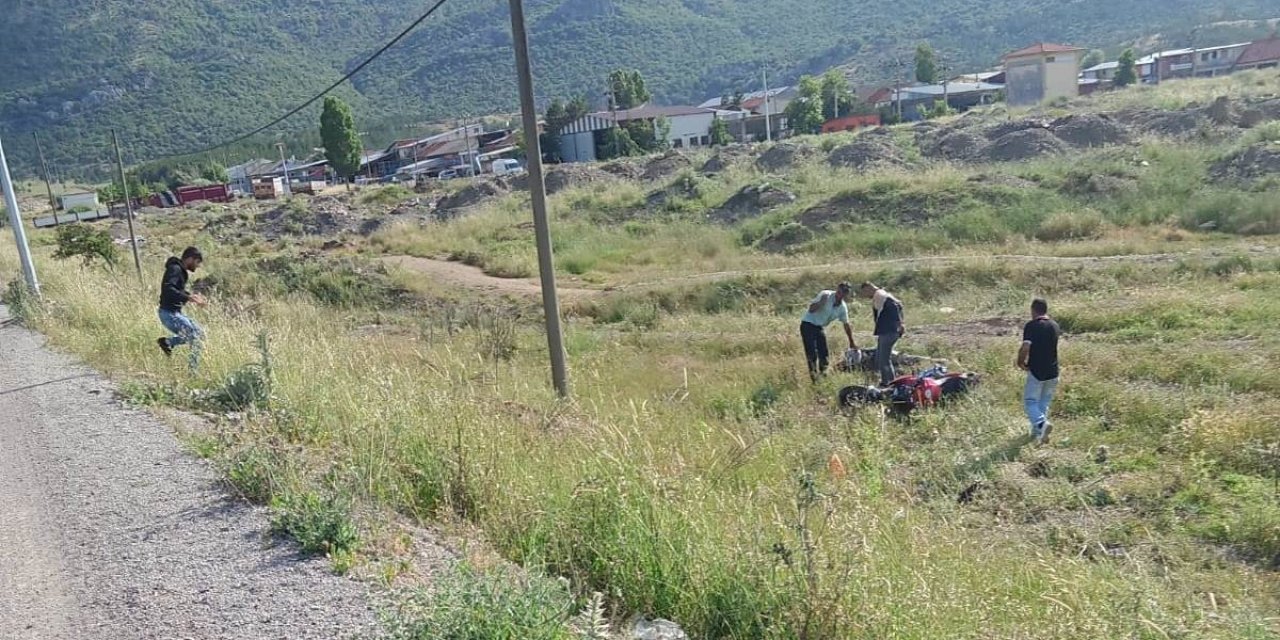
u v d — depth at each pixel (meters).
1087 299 14.41
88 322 12.79
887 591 3.95
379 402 6.86
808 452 7.97
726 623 4.09
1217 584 5.53
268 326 10.81
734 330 15.57
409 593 3.92
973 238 20.20
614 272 23.09
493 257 25.56
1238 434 7.69
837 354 12.78
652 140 69.62
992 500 7.20
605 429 6.24
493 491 5.55
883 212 22.48
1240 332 11.30
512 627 3.57
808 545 3.98
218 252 32.56
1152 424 8.55
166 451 6.62
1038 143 28.45
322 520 4.79
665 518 4.72
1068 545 6.25
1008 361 11.00
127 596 4.27
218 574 4.45
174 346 9.91
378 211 41.97
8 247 33.41
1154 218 19.56
